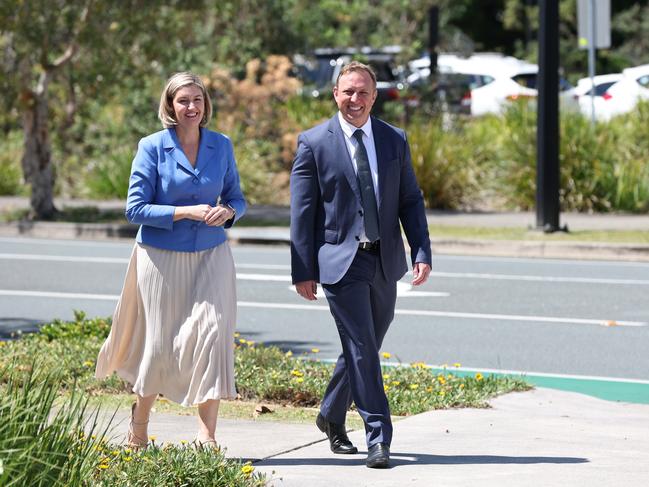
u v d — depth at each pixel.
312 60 76.56
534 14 121.06
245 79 66.62
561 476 15.32
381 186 16.42
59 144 64.44
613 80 79.19
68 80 56.94
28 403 12.77
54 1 50.84
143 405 16.33
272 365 23.44
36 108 53.56
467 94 76.31
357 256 16.38
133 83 57.19
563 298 35.31
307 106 64.81
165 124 16.44
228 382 15.77
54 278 39.22
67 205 58.69
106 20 51.41
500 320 31.81
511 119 64.06
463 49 85.62
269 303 34.44
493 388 22.62
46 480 11.86
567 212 55.53
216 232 16.20
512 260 44.00
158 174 16.23
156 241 16.02
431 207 57.75
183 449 14.83
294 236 16.48
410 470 15.82
